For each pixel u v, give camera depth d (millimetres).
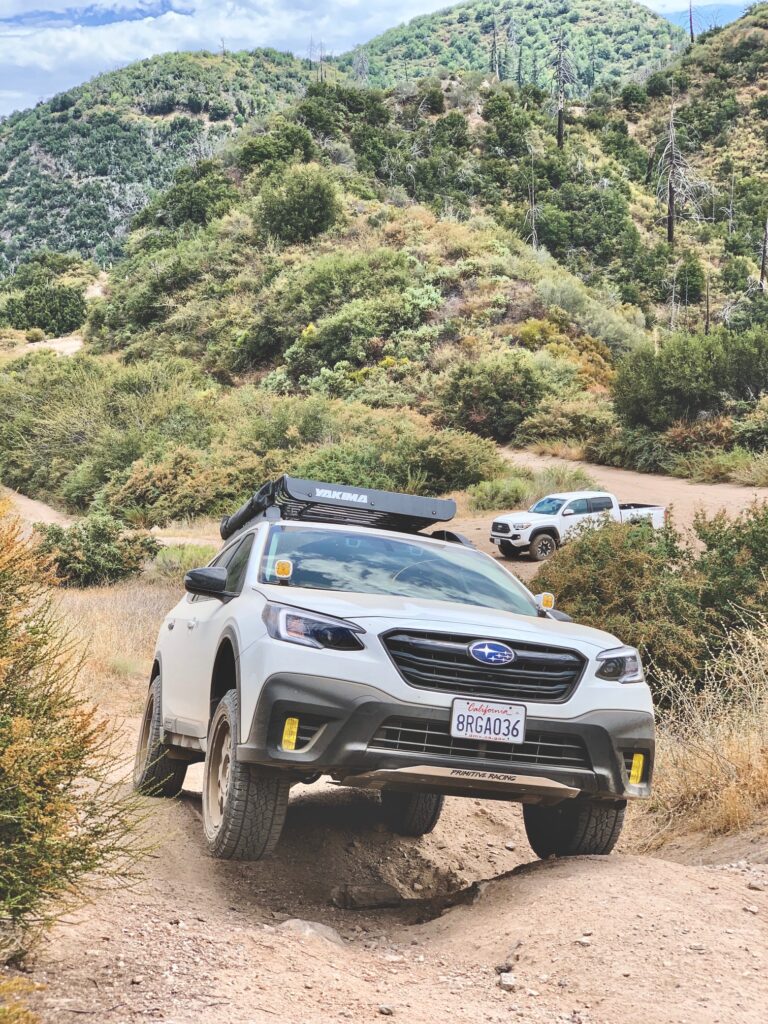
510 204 115812
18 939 3535
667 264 110062
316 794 7262
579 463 48125
